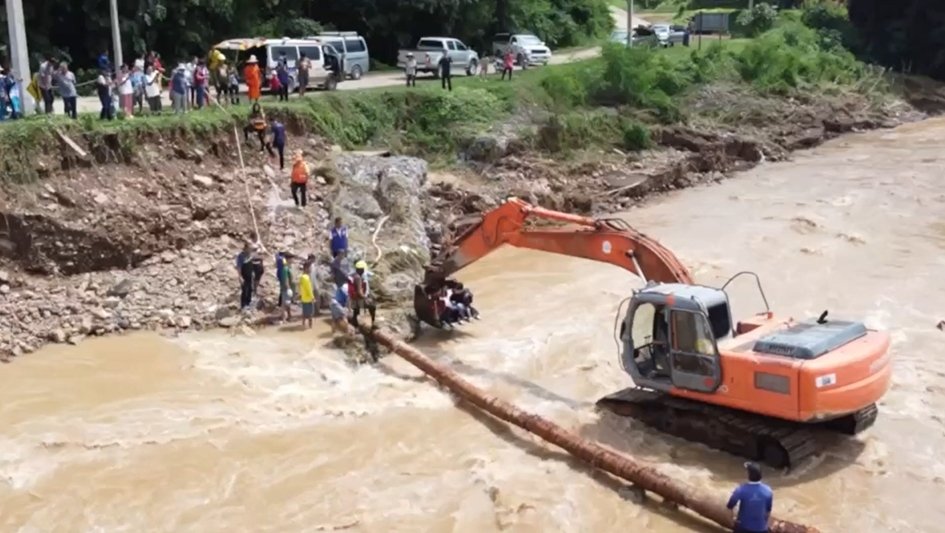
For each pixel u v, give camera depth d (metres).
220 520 15.15
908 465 16.50
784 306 24.73
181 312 23.47
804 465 16.41
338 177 30.25
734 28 79.75
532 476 16.34
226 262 25.53
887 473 16.23
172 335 22.62
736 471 16.30
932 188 38.69
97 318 22.92
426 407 19.17
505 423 18.47
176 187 27.58
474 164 37.41
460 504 15.52
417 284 24.14
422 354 21.14
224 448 17.41
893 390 19.34
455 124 38.91
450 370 20.11
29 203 24.75
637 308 17.61
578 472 16.48
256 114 31.22
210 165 29.33
